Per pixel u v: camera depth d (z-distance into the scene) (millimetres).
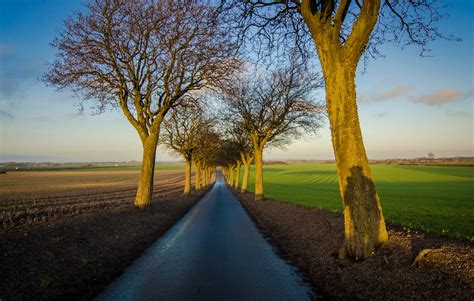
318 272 6621
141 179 15070
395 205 24500
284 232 11375
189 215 18062
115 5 12414
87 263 7102
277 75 21016
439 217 16609
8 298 4961
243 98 22641
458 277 4641
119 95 14719
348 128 6500
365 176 6449
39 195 31891
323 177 90938
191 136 31344
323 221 10938
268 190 47031
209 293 5613
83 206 18594
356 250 6363
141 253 8727
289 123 22328
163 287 5949
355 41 6352
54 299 5312
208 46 13703
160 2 12734
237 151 38688
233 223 14711
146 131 15414
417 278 5012
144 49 14000
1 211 17516
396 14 8234
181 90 15359
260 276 6582
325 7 7039
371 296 5082
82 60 13133
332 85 6691
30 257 6484
